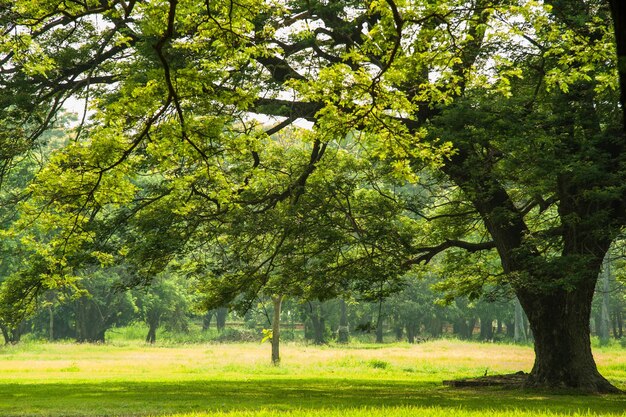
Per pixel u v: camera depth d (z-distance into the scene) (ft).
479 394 70.59
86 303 251.80
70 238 63.16
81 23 71.26
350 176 92.07
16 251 85.30
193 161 53.42
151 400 59.26
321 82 51.60
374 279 79.61
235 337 296.92
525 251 74.18
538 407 55.72
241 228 78.69
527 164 69.05
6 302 78.84
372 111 51.65
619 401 64.85
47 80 70.49
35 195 57.57
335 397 63.41
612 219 73.82
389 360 141.08
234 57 48.42
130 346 226.99
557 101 70.18
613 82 58.90
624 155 69.77
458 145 72.64
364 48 51.34
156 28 46.80
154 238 77.36
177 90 47.93
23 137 68.64
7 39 54.13
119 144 50.14
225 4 46.32
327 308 274.57
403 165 53.78
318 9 66.33
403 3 46.68
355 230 81.05
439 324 328.29
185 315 293.02
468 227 97.81
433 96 53.88
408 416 42.78
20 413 49.96
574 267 68.28
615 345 246.88
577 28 63.46
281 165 86.94
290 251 81.92
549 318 79.92
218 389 72.33
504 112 67.26
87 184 54.70
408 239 84.89
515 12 51.42
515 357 155.02
